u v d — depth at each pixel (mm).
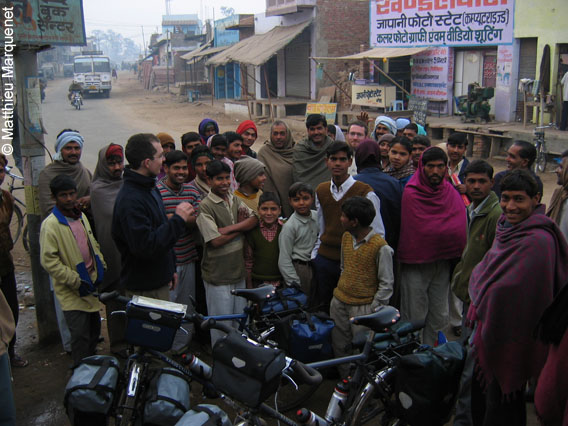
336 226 4355
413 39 18531
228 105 27891
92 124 25594
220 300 4457
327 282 4477
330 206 4367
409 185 4254
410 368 3092
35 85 4906
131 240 3637
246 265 4684
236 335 2779
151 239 3619
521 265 2916
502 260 3035
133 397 3090
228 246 4453
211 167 4375
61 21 5133
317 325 3838
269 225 4605
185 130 22781
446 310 4449
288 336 3760
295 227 4523
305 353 3771
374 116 18266
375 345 3424
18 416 4070
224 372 2711
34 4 4871
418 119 16500
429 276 4301
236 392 2660
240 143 5656
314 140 5293
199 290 5133
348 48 23062
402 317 4414
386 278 3941
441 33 17391
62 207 4312
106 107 34594
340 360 3240
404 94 19406
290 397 4211
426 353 3174
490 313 3002
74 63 42781
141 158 3672
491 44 15750
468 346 3514
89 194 5129
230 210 4516
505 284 2943
